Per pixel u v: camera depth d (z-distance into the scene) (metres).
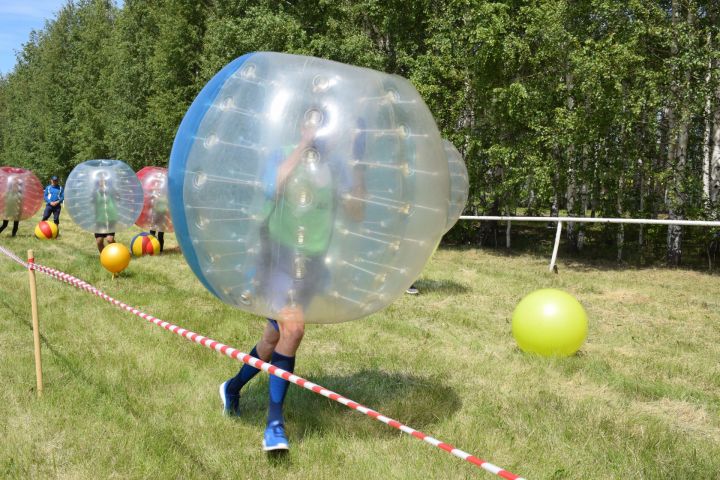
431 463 3.82
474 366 5.92
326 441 4.09
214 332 7.08
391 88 3.53
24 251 13.79
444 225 3.68
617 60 13.68
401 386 5.29
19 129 59.75
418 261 3.59
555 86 16.02
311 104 3.27
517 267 13.91
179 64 30.59
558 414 4.69
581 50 14.59
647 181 17.12
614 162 15.56
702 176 16.50
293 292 3.36
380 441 4.14
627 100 14.13
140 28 37.19
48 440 4.10
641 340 7.27
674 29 13.70
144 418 4.48
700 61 13.19
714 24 14.36
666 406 5.14
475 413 4.69
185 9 30.09
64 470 3.75
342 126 3.23
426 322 7.81
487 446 4.11
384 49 21.97
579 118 14.79
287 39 19.94
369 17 21.66
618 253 16.02
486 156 17.89
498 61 16.33
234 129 3.33
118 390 5.00
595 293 10.48
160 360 5.75
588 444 4.20
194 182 3.41
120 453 3.90
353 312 3.54
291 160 3.19
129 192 12.48
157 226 13.73
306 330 7.14
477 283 10.84
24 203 16.55
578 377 5.72
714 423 4.82
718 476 3.84
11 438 4.10
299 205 3.19
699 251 16.59
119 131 34.66
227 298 3.59
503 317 8.23
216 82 3.63
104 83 42.00
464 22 17.27
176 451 3.94
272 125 3.25
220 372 5.47
